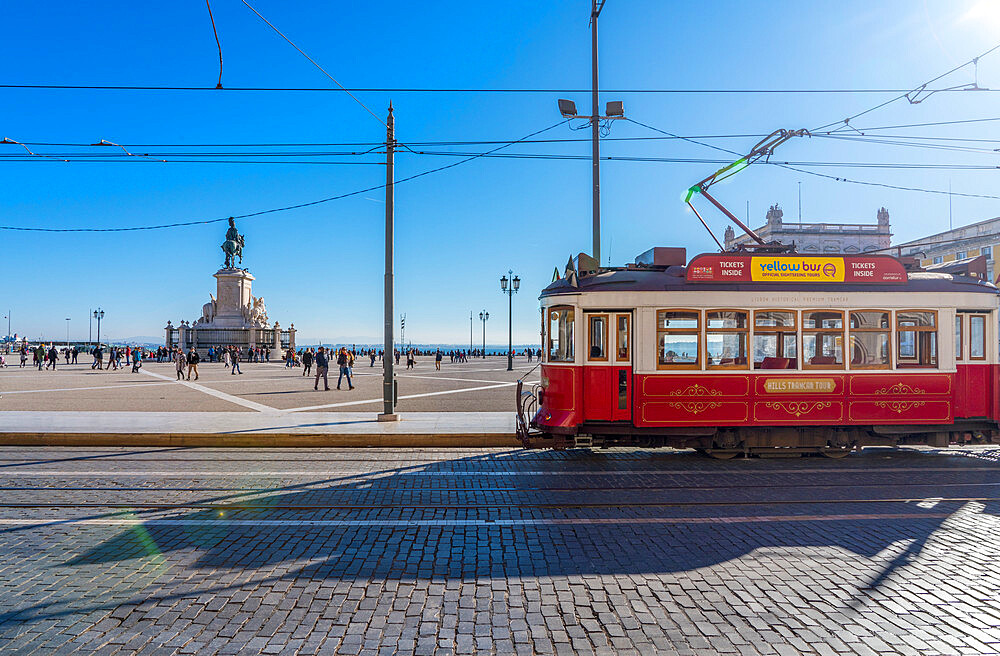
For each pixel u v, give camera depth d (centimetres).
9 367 4294
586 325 995
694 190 1362
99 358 4084
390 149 1389
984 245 4656
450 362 6275
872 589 465
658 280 1000
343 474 895
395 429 1240
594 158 1427
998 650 369
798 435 1006
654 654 365
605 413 985
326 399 1967
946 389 1005
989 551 554
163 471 909
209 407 1692
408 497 757
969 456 1073
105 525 629
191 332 5753
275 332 6047
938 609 429
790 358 991
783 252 1088
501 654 365
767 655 363
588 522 648
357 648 370
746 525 638
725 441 1001
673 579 486
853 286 1004
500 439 1179
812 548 563
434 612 422
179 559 527
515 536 598
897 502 735
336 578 485
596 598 447
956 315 1019
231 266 6056
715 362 986
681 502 733
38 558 529
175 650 367
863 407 992
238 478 862
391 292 1399
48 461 989
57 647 369
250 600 441
